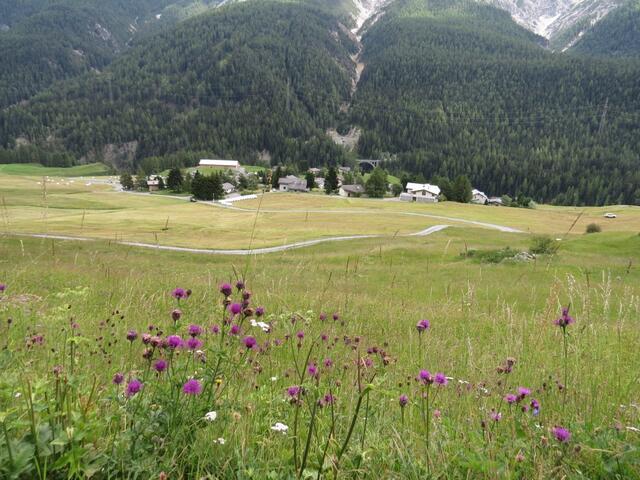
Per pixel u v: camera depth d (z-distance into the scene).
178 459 2.10
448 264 33.38
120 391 2.45
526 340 5.84
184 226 67.62
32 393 2.06
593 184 173.25
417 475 2.17
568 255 37.47
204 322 4.97
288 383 3.70
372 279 23.25
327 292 11.95
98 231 57.16
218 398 2.58
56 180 167.50
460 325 8.71
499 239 57.31
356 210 97.19
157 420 2.22
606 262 33.22
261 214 87.44
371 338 6.86
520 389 2.94
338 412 2.82
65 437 1.82
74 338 2.74
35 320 5.52
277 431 2.56
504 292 18.62
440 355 5.43
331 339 5.34
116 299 8.73
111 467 1.92
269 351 4.29
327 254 40.56
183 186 150.50
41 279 11.88
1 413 1.70
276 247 49.50
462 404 3.57
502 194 191.88
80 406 2.29
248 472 1.94
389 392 1.93
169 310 7.20
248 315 2.61
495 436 2.69
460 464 2.23
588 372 4.14
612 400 3.50
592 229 67.38
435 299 16.06
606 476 2.29
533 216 98.69
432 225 74.69
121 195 132.50
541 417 3.04
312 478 2.03
